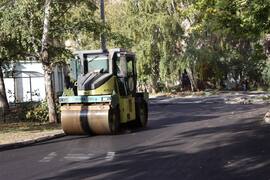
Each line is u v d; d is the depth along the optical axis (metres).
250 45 60.31
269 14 22.48
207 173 11.60
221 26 26.92
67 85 22.00
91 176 11.63
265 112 29.47
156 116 29.95
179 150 15.29
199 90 60.25
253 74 60.78
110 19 55.19
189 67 55.97
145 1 54.84
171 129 21.67
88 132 20.58
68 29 24.94
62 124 20.56
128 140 18.36
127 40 26.66
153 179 11.09
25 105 28.45
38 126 23.77
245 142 16.62
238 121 24.41
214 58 56.38
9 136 19.77
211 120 25.61
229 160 13.26
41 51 24.84
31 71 47.50
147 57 54.38
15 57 27.73
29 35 23.25
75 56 22.62
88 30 25.14
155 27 54.00
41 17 23.72
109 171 12.20
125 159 13.97
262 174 11.35
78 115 20.36
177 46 56.00
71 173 12.08
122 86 22.05
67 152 15.71
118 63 22.27
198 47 56.44
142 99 23.53
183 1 53.09
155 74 56.81
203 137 18.31
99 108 20.22
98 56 22.27
